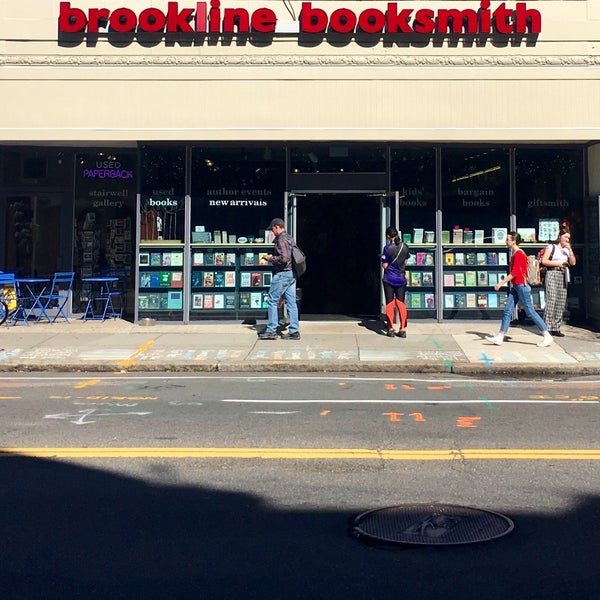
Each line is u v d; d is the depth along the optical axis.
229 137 14.28
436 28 14.28
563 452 6.39
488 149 14.93
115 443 6.68
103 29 14.27
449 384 10.02
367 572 4.10
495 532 4.64
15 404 8.50
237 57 14.25
